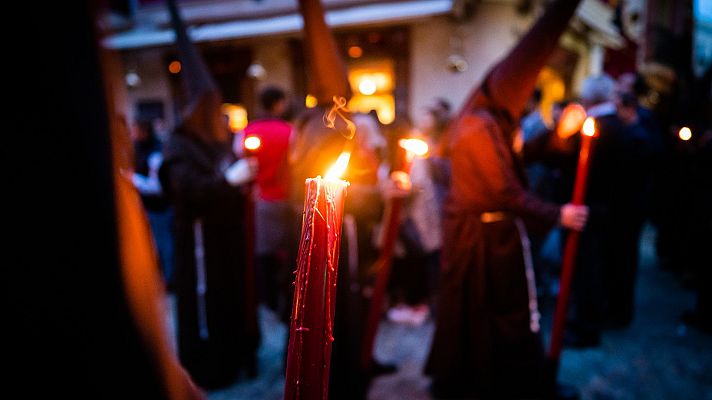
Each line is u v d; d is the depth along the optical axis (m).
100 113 0.31
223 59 7.46
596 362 2.75
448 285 2.16
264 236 3.44
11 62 0.27
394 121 2.88
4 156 0.28
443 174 3.29
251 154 2.30
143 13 8.09
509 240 2.04
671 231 4.59
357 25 6.26
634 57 8.77
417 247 3.35
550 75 7.39
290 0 6.99
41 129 0.28
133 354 0.32
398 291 3.65
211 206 2.32
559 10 1.79
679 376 2.58
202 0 7.54
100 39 0.31
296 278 0.47
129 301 0.33
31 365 0.30
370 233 2.26
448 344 2.16
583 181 1.84
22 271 0.29
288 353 0.47
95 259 0.30
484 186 1.98
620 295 3.26
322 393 0.47
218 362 2.43
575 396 2.20
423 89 6.38
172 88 7.78
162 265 4.17
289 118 3.74
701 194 3.97
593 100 2.90
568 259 1.95
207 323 2.38
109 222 0.31
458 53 6.13
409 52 6.37
